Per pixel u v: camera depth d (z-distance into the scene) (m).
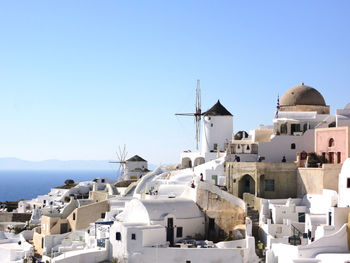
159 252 52.12
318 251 45.22
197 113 94.00
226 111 90.12
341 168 57.28
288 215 55.94
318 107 75.19
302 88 76.88
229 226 58.34
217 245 53.34
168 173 82.31
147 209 56.78
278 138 69.06
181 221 57.47
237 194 64.44
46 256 61.22
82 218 70.25
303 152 63.38
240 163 64.38
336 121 66.94
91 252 54.41
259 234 56.66
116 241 54.75
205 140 90.19
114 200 73.69
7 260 62.97
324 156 63.09
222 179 69.00
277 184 62.62
